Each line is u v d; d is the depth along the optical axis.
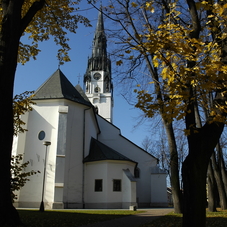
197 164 6.62
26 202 22.02
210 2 7.20
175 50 6.55
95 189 24.22
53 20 13.06
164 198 29.77
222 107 6.58
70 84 29.23
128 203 23.59
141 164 32.22
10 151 7.89
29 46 13.96
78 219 11.44
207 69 6.21
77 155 24.77
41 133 24.03
